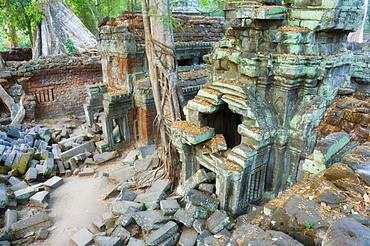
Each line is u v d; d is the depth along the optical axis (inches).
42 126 585.6
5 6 672.4
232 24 265.3
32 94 626.2
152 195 323.3
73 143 514.3
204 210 260.4
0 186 362.0
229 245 140.3
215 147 273.3
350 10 235.9
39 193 370.0
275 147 265.4
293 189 183.6
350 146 208.8
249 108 245.6
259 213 237.0
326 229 129.0
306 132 244.4
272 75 253.8
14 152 436.1
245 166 245.1
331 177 162.9
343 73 270.8
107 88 558.3
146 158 417.4
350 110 236.8
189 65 552.1
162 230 257.9
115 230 287.4
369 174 156.0
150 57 368.2
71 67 666.2
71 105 692.1
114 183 407.5
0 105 617.0
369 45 370.0
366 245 96.7
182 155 321.1
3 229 298.5
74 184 420.5
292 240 126.9
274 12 239.3
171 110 358.6
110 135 494.6
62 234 310.3
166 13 344.8
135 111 504.1
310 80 241.4
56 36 753.6
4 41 1301.7
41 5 724.7
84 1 975.6
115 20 486.9
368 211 135.9
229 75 289.4
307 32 236.2
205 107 276.1
